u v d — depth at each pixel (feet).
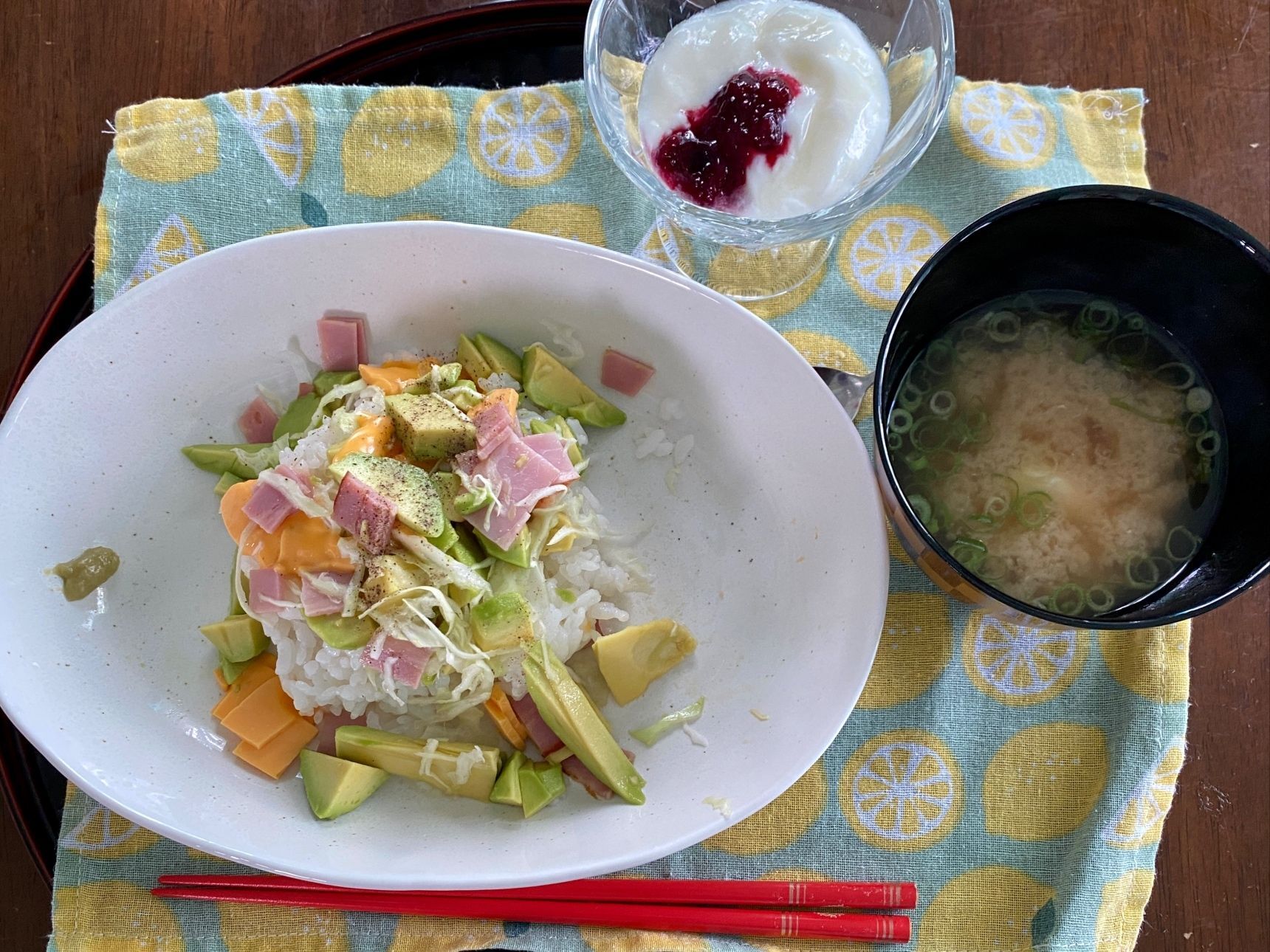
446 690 0.99
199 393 1.04
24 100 1.20
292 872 0.89
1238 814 1.08
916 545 0.91
